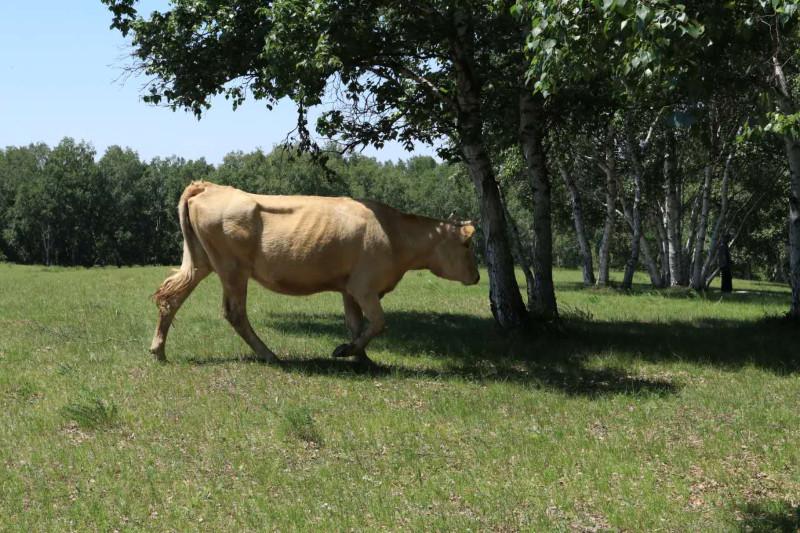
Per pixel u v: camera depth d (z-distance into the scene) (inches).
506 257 581.6
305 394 366.9
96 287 975.6
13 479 252.2
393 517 234.8
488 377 425.4
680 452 301.1
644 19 247.1
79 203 3796.8
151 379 385.7
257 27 504.1
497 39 575.2
